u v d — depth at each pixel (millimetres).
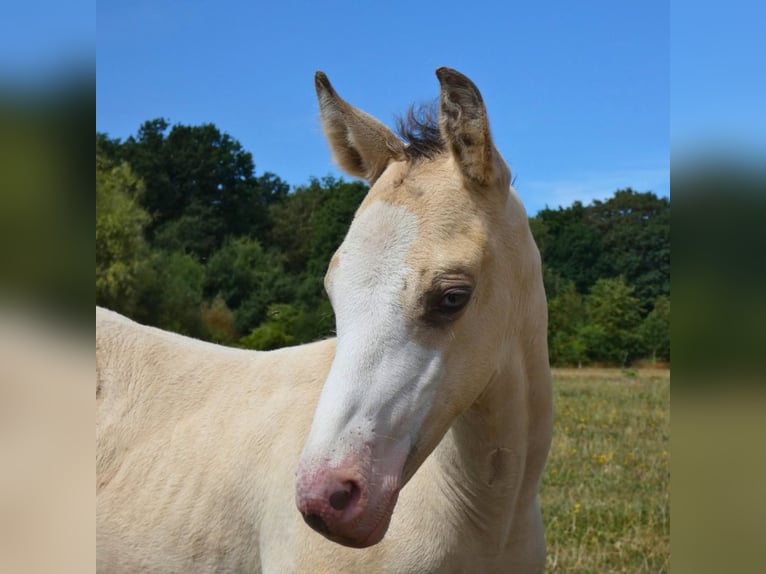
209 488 2865
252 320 27188
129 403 3225
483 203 2152
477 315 2098
